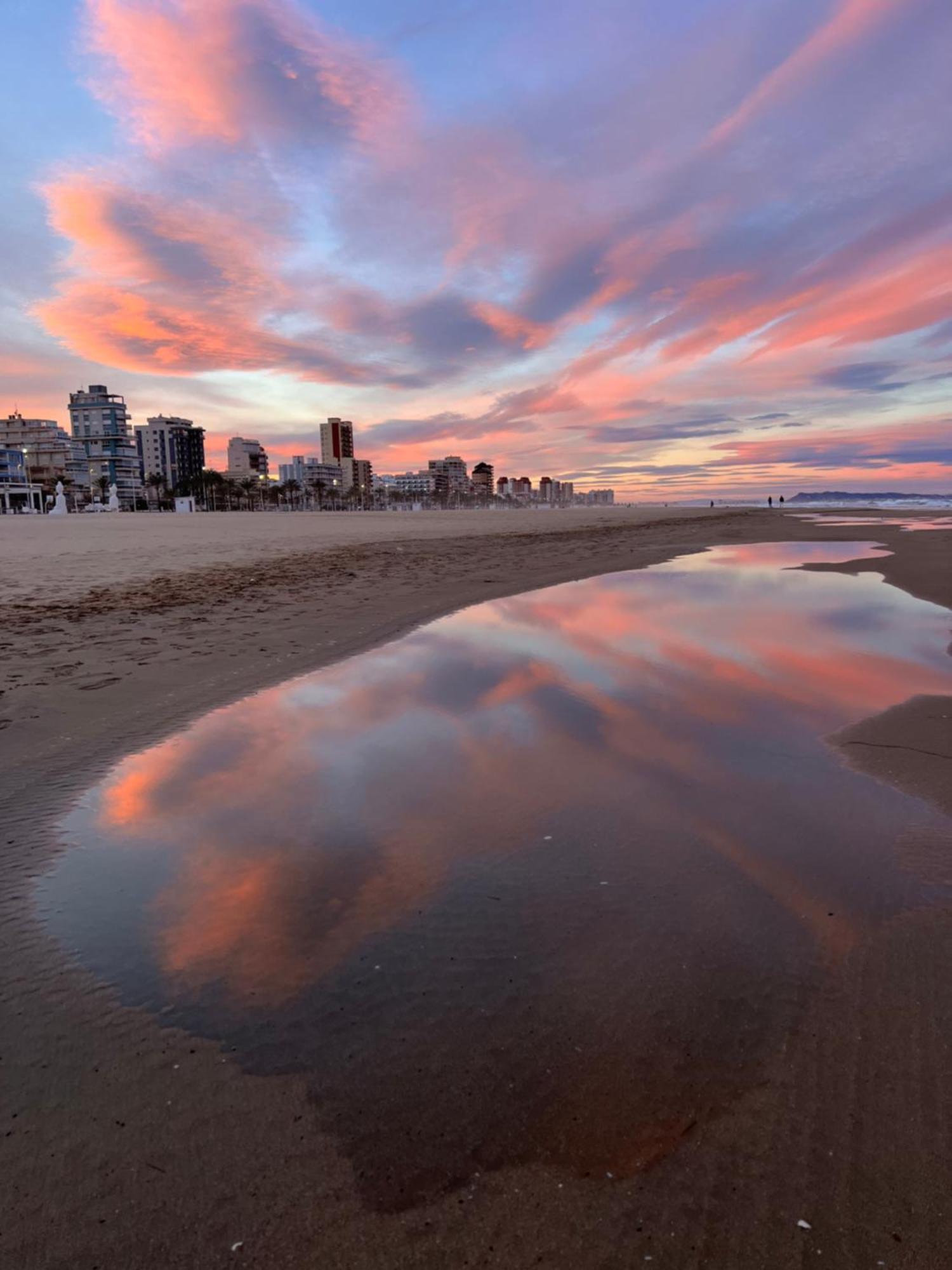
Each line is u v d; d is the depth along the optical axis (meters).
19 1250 1.74
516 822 4.18
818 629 9.78
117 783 4.74
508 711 6.25
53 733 5.59
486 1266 1.70
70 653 8.16
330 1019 2.59
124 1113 2.17
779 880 3.51
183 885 3.54
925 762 5.00
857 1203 1.86
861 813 4.26
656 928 3.12
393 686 7.04
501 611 11.31
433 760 5.14
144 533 36.72
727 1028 2.52
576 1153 2.02
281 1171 1.97
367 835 4.03
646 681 7.23
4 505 135.62
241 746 5.41
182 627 9.80
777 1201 1.87
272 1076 2.32
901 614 10.91
